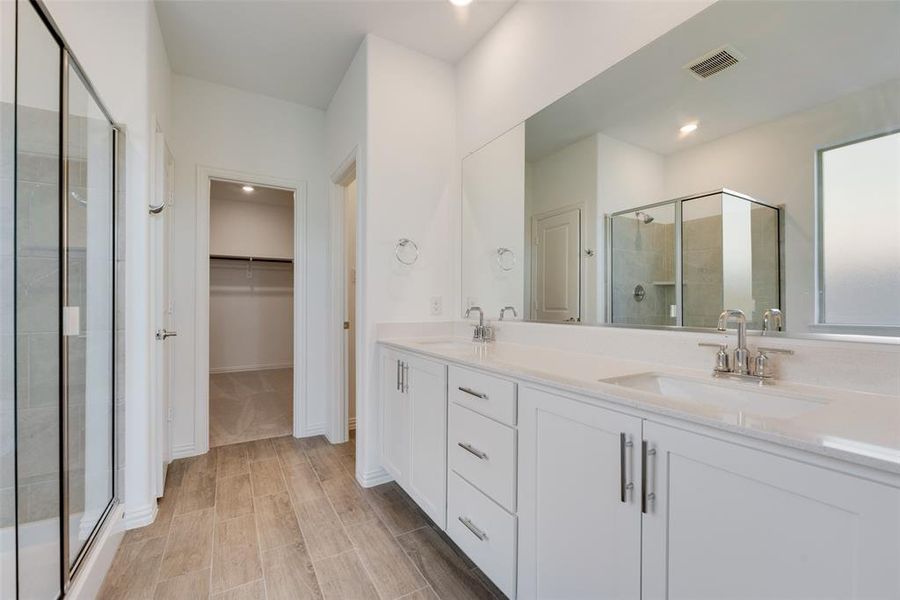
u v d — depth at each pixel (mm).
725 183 1224
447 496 1612
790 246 1072
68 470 1399
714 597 753
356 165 2461
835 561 601
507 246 2131
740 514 715
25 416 1309
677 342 1336
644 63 1455
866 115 946
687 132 1324
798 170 1061
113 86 1807
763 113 1136
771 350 1090
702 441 771
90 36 1774
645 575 875
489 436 1363
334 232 2990
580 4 1710
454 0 2014
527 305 2006
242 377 5289
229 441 2934
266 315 6039
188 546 1662
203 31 2238
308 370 3078
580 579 1030
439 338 2406
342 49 2420
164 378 2254
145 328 1843
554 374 1187
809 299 1033
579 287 1726
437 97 2506
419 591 1416
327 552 1633
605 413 966
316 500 2076
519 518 1230
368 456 2250
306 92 2928
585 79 1685
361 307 2311
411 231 2398
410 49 2408
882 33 929
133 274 1828
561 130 1801
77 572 1321
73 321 1488
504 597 1389
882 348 912
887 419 737
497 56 2197
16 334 1320
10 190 1348
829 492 606
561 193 1810
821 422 716
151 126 1928
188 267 2668
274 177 2986
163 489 2141
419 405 1841
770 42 1128
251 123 2914
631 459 902
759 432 677
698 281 1292
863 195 946
